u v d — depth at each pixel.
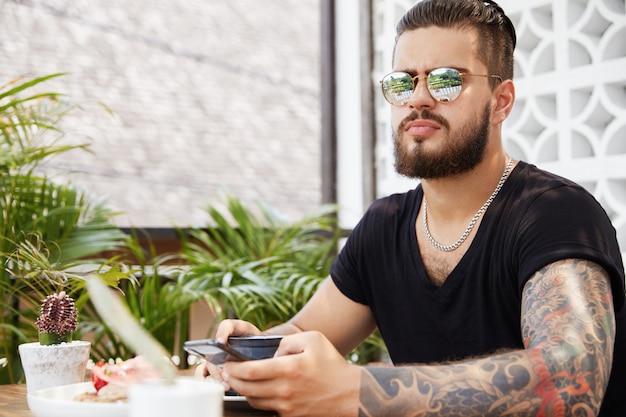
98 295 0.69
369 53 3.58
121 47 5.77
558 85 2.69
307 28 6.91
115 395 1.10
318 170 6.34
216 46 6.42
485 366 1.15
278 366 1.11
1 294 2.18
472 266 1.52
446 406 1.12
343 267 1.76
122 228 2.94
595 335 1.20
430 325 1.60
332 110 3.81
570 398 1.14
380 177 3.56
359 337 1.79
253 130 6.32
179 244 3.26
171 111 5.97
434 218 1.61
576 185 1.48
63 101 2.45
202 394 0.73
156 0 6.25
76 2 5.49
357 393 1.12
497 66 1.58
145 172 5.63
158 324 2.45
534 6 2.77
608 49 2.57
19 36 4.95
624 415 1.48
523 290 1.35
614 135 2.55
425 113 1.52
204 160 5.93
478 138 1.53
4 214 2.31
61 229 2.44
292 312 2.71
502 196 1.54
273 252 3.01
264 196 6.02
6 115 2.22
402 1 3.41
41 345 1.45
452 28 1.54
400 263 1.65
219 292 2.63
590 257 1.32
